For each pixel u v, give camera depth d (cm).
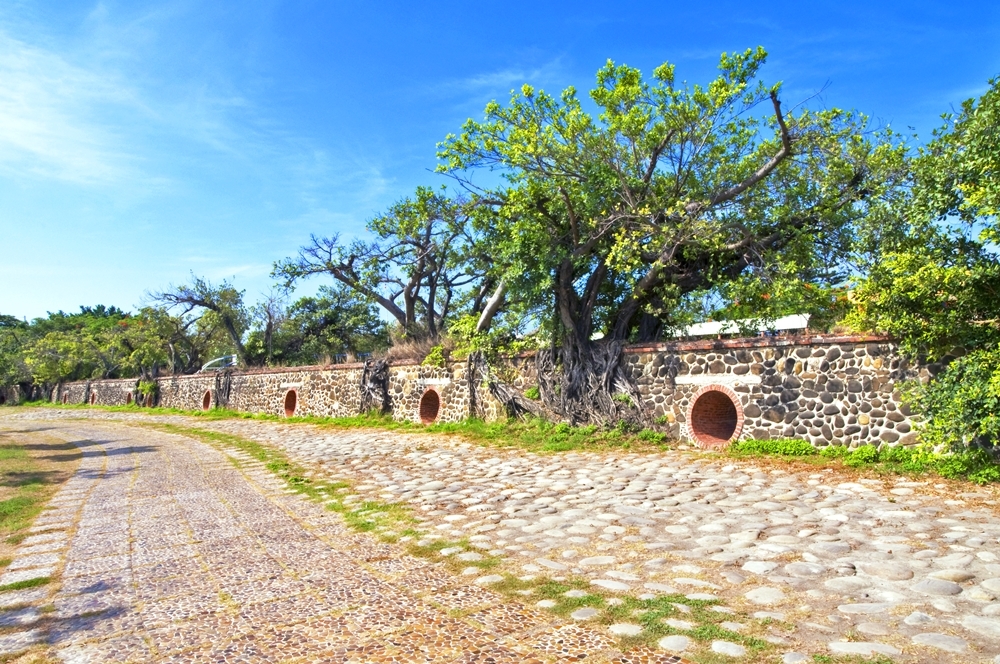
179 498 1142
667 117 1462
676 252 1653
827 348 1227
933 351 1064
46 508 1097
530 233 1636
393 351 2498
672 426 1459
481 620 521
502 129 1641
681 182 1570
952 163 987
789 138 1407
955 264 994
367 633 503
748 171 1599
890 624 477
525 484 1131
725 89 1388
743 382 1342
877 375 1156
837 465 1115
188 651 481
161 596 611
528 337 1895
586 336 1702
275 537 831
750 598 544
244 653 473
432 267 2966
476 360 1989
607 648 459
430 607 556
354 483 1217
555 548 730
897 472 1037
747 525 786
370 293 3127
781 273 1453
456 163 1689
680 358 1462
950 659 417
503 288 1878
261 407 3162
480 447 1608
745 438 1324
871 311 1125
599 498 986
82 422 3669
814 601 530
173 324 4419
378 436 1978
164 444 2195
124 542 834
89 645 500
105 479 1427
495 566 670
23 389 6700
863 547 673
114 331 5153
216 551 770
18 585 660
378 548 764
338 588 617
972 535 696
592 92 1512
